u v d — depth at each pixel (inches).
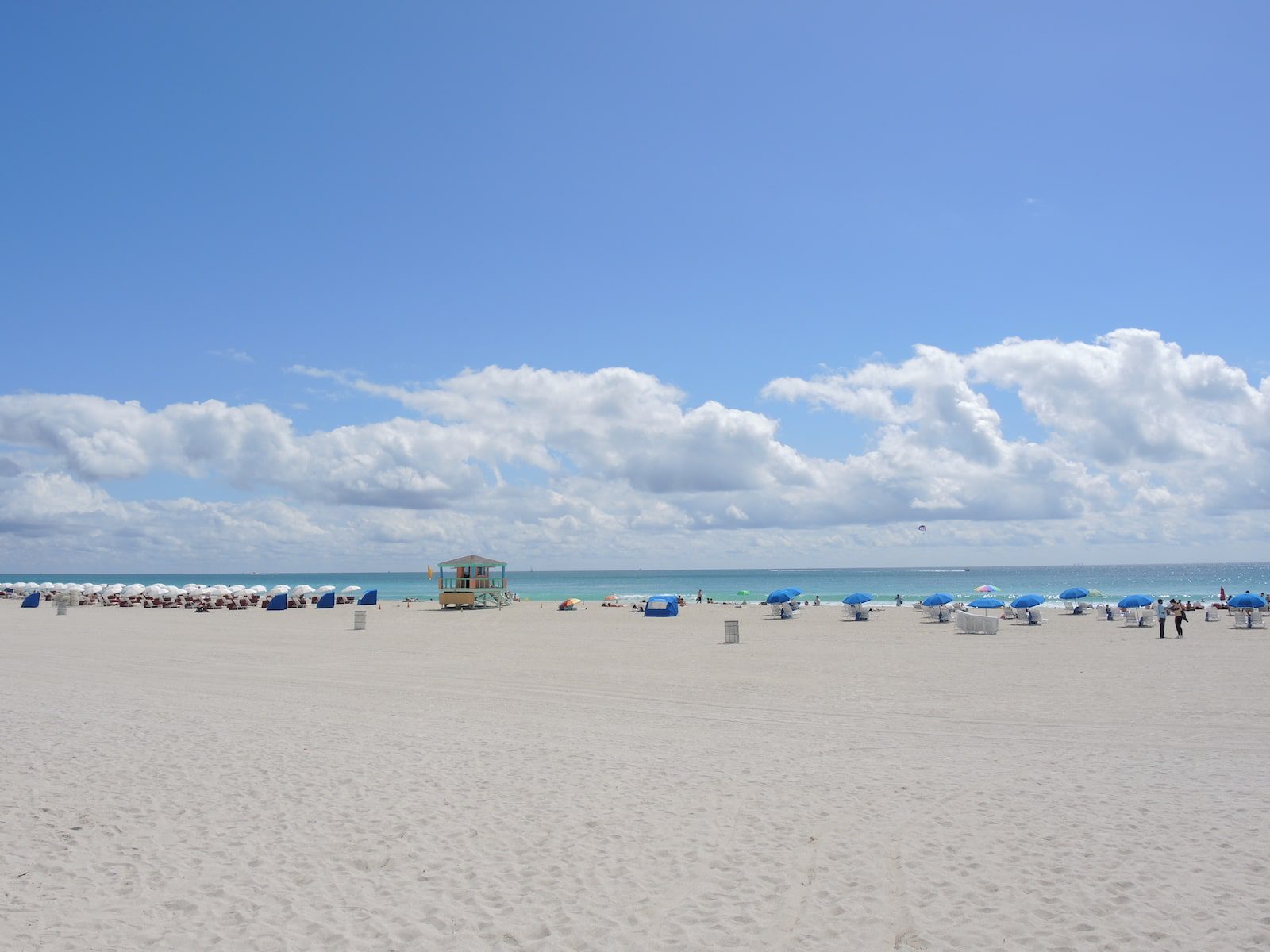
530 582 7111.2
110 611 2021.4
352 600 2429.9
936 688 687.7
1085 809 328.2
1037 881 252.2
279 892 242.5
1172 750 447.8
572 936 216.1
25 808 318.3
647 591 4389.8
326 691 666.8
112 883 247.8
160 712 543.8
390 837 292.0
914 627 1392.7
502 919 225.9
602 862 269.9
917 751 444.5
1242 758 426.6
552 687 702.5
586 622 1600.6
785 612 1692.9
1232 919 222.8
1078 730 505.4
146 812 316.5
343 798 339.3
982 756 432.8
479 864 267.3
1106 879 253.3
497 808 327.6
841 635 1236.5
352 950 206.7
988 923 223.9
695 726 522.6
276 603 2032.5
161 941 209.8
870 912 231.3
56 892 239.5
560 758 418.3
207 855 272.2
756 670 818.8
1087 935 215.3
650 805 333.7
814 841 290.7
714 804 336.8
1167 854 274.2
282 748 432.5
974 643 1086.4
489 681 742.5
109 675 748.6
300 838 290.2
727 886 249.9
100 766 387.5
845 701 626.2
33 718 510.0
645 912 231.8
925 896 242.7
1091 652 956.6
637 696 652.7
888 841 290.7
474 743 457.4
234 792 346.6
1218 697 622.5
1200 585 4202.8
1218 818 315.0
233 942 210.2
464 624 1563.7
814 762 415.2
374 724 515.8
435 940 213.0
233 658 919.7
